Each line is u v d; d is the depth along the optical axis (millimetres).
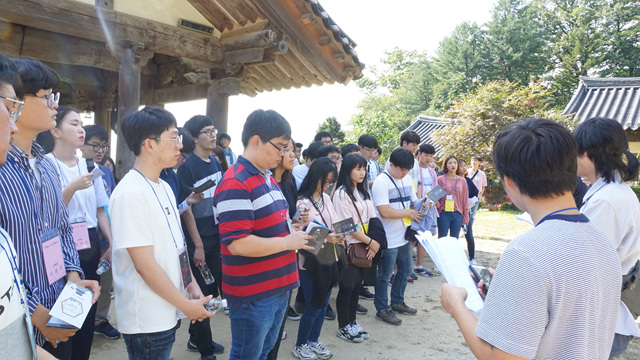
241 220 2039
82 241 2656
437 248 1613
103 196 3146
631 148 13531
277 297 2211
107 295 3643
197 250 3244
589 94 16000
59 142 2703
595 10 34000
